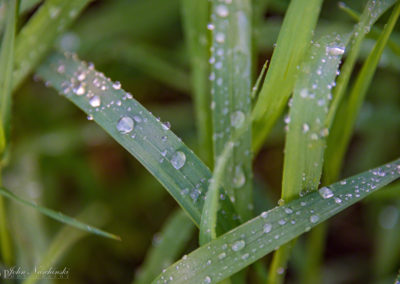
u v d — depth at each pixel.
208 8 0.23
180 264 0.20
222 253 0.20
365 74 0.22
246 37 0.22
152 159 0.21
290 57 0.21
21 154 0.25
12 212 0.24
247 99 0.22
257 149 0.22
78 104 0.21
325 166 0.22
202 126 0.23
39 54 0.23
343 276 0.25
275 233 0.20
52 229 0.25
